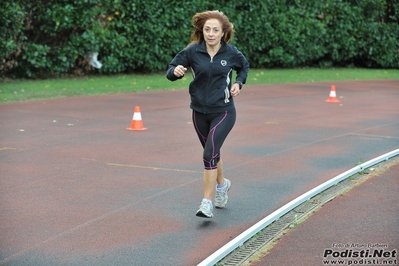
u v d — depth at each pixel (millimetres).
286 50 34312
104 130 14227
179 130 14445
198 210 7668
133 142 12891
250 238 7258
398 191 9352
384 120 16750
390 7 39469
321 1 35406
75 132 13875
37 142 12680
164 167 10719
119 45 26734
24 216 7918
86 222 7727
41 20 24594
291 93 23125
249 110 18109
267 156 11773
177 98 20625
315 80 28953
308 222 7852
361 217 8039
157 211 8242
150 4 27484
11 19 22594
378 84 28297
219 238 7242
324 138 13781
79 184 9508
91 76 27188
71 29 25719
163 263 6449
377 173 10523
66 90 21250
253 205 8609
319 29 34844
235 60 7805
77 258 6547
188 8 28938
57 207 8320
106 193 9039
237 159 11453
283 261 6523
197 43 7781
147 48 27906
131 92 21906
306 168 10852
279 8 33656
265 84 26359
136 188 9344
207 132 7992
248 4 32094
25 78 25250
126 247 6891
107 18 26938
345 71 35031
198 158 11477
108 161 11086
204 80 7734
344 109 18922
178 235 7316
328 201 8836
